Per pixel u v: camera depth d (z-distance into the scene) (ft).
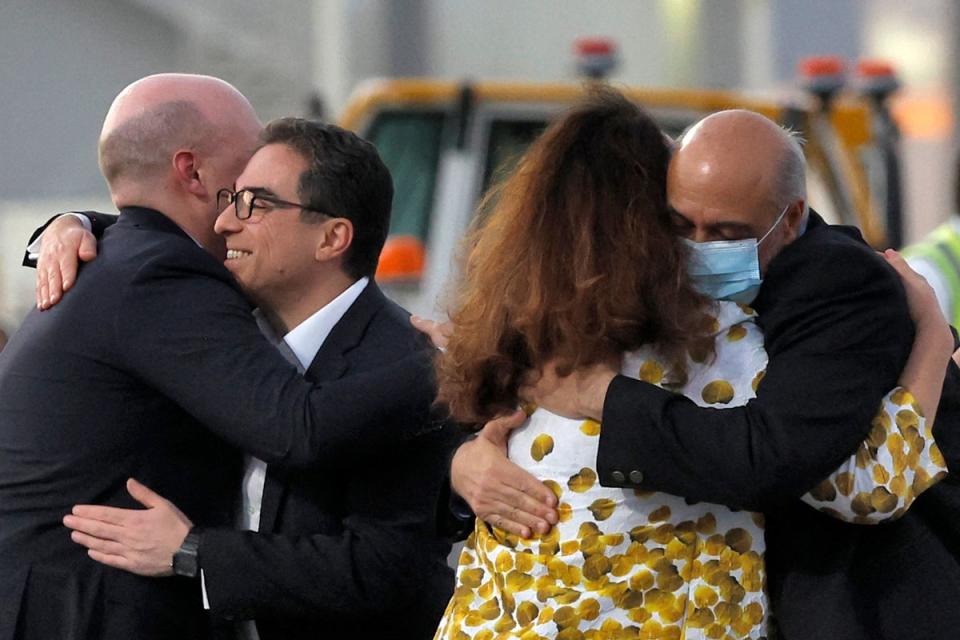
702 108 78.89
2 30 165.17
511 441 34.53
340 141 39.88
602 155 33.55
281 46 152.15
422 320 38.65
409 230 80.53
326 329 39.88
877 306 32.78
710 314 33.27
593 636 33.09
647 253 32.83
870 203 87.92
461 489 34.71
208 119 40.83
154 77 41.50
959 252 58.70
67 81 166.09
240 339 38.22
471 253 34.86
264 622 39.86
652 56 78.84
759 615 33.86
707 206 32.99
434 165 80.48
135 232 39.81
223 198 40.50
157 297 38.34
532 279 33.19
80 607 38.24
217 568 38.19
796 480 31.96
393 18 79.41
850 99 94.17
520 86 78.89
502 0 78.79
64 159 166.50
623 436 32.55
